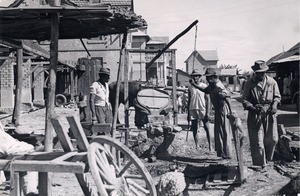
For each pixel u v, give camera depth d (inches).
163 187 236.1
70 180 293.6
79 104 394.6
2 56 628.7
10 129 380.2
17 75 440.1
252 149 294.4
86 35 346.0
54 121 194.2
